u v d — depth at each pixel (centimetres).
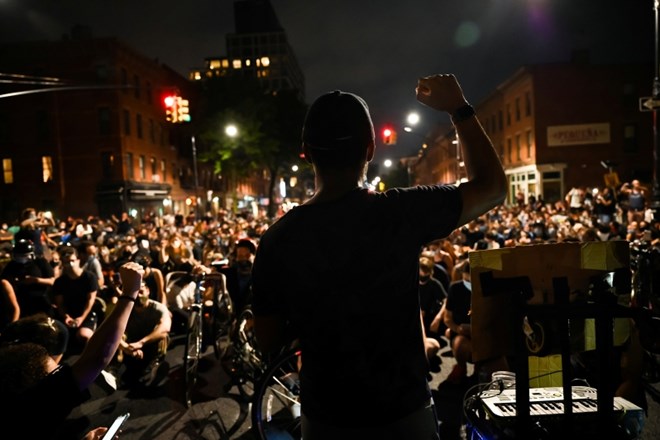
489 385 213
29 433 166
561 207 2056
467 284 561
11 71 3391
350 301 136
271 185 5259
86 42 3319
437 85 148
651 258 343
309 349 144
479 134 146
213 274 657
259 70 12581
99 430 225
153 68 3872
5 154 3431
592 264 182
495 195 142
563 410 175
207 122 4228
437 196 141
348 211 139
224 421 470
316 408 143
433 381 559
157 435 444
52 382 171
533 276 182
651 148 3228
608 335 168
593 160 3278
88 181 3384
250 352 520
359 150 145
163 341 588
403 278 140
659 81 954
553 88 3297
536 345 187
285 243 142
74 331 673
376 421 137
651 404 433
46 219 1423
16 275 654
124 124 3409
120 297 192
